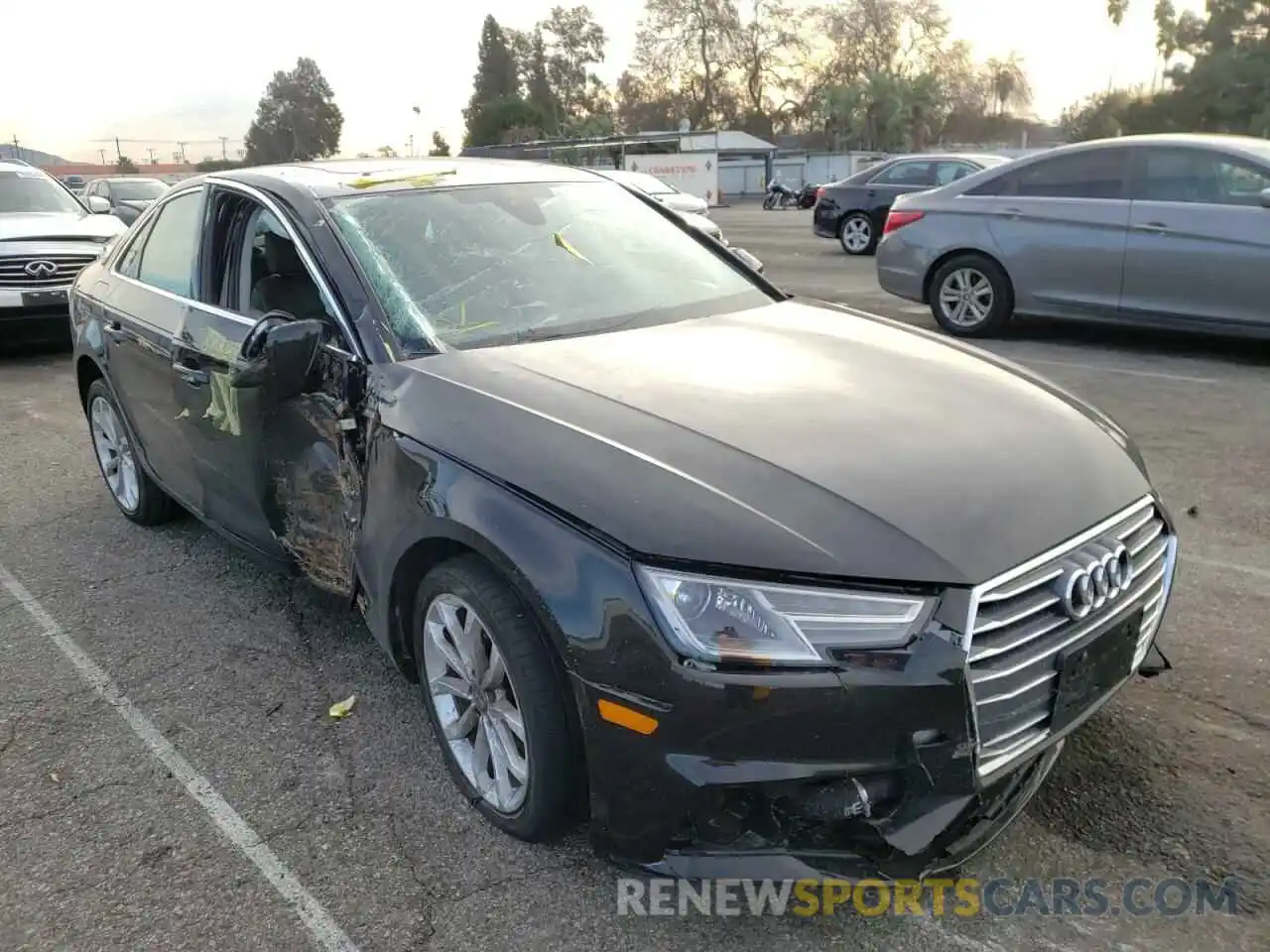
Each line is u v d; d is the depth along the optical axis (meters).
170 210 4.39
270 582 4.28
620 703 2.18
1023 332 8.73
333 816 2.79
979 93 84.62
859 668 2.07
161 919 2.44
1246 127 56.81
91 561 4.54
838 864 2.17
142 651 3.73
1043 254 7.96
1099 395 6.59
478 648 2.61
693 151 49.72
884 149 72.44
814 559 2.12
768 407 2.66
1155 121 60.41
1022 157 8.30
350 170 3.87
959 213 8.43
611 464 2.38
